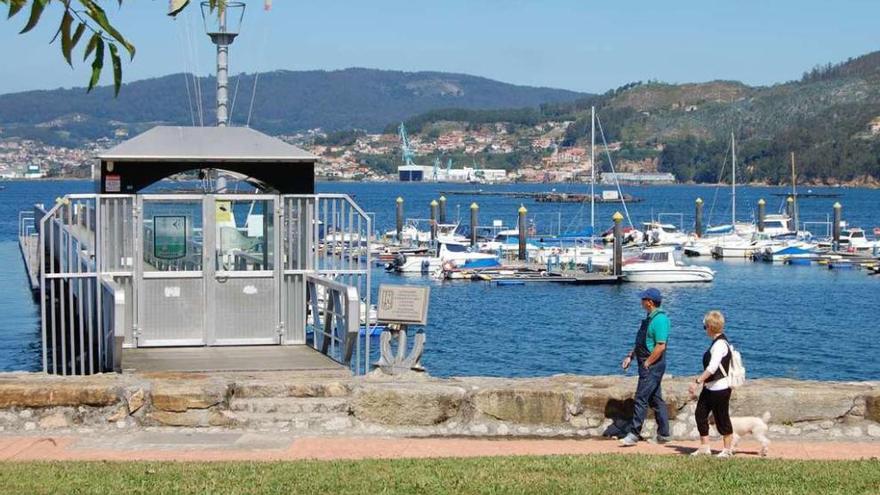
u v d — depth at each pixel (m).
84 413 12.16
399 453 11.48
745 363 42.38
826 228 141.50
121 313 14.49
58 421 12.13
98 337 16.75
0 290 48.19
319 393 12.59
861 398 12.62
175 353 16.17
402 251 87.69
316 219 17.19
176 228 16.81
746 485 10.05
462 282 72.44
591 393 12.61
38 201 184.88
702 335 49.44
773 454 11.70
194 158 16.64
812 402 12.61
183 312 16.77
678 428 12.62
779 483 10.14
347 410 12.48
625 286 71.88
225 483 9.88
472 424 12.52
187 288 16.77
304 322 17.16
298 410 12.45
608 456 11.29
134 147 16.58
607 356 43.19
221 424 12.28
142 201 16.59
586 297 64.69
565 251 82.44
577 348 45.22
